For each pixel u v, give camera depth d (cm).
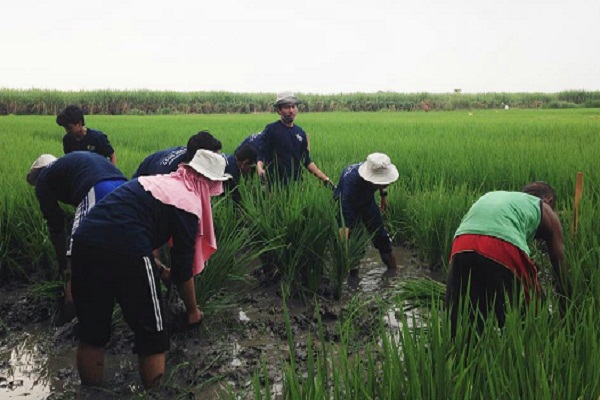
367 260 705
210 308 518
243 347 473
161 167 519
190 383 414
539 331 331
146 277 384
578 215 546
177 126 2391
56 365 443
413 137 1598
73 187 444
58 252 496
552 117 3331
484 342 318
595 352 295
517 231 395
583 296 405
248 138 791
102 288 386
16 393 400
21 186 745
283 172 773
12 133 1964
